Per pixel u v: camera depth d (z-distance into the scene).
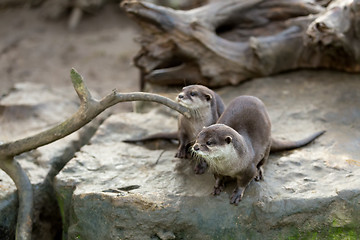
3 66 18.94
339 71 12.28
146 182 8.59
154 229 7.95
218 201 7.96
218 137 7.39
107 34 21.48
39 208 9.56
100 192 8.21
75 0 22.30
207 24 11.83
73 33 21.66
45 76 18.22
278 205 7.85
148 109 11.91
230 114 8.30
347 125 10.22
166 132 10.04
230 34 12.65
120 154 9.66
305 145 9.55
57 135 8.54
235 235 7.95
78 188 8.54
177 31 11.55
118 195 8.10
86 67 18.95
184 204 7.97
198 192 8.16
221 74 12.07
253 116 8.20
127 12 11.44
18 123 12.03
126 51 20.02
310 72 12.41
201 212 7.93
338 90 11.44
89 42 20.86
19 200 9.09
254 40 11.80
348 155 9.06
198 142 7.41
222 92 12.04
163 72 12.19
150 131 10.57
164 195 8.13
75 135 11.26
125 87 17.38
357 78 11.90
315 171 8.59
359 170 8.51
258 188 8.10
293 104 11.15
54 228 10.01
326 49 11.66
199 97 8.65
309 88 11.73
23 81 17.83
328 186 8.13
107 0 23.30
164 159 9.37
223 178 8.12
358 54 11.55
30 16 22.86
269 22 12.57
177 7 16.59
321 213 7.85
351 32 11.20
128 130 10.64
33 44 20.64
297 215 7.85
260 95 11.66
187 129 8.99
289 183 8.29
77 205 8.26
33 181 9.56
